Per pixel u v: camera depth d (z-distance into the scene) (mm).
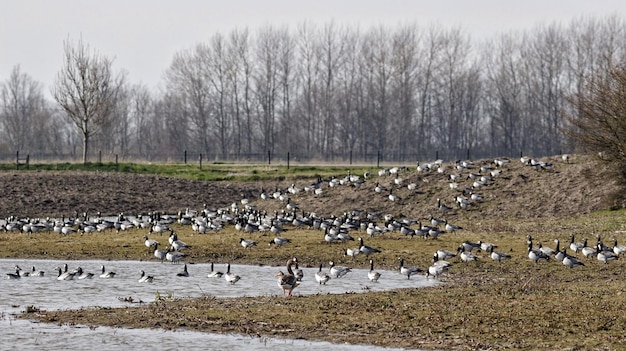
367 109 138625
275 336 26891
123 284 39156
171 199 81562
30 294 36312
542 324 27453
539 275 40688
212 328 28141
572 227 57781
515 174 72750
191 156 133875
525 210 65875
